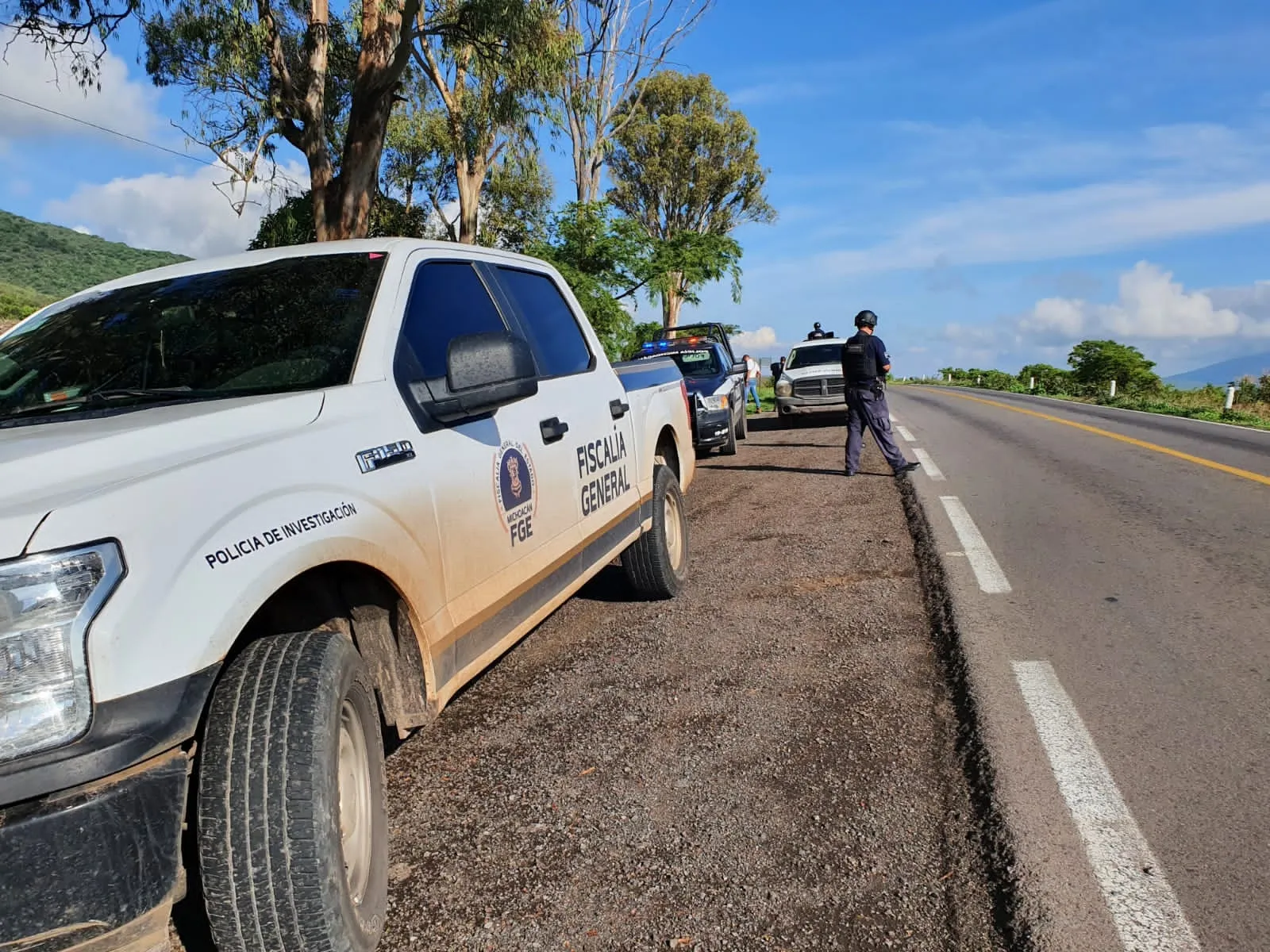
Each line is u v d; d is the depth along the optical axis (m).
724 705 4.27
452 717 4.34
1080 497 9.45
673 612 5.82
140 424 2.45
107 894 1.86
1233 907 2.62
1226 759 3.51
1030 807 3.21
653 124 47.94
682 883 2.89
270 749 2.19
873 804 3.31
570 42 15.99
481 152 24.52
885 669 4.65
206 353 3.23
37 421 2.75
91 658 1.89
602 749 3.88
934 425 19.42
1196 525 7.82
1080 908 2.64
